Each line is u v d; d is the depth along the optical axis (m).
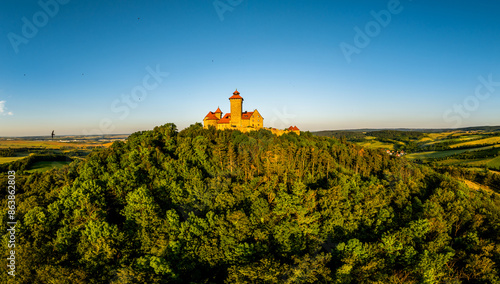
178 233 53.66
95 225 51.66
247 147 114.81
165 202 67.75
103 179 78.56
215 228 56.44
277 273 44.31
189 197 67.25
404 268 53.53
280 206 62.41
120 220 64.75
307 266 48.06
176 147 108.94
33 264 45.84
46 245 50.38
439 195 89.38
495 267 57.19
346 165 118.69
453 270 57.78
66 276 42.12
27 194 87.50
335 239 61.22
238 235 53.94
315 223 60.81
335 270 51.09
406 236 60.12
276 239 55.38
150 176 78.81
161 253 48.12
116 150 111.44
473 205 88.19
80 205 60.09
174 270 47.09
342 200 73.12
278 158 99.44
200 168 89.44
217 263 50.28
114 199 68.31
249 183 78.50
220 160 91.00
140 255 50.00
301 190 67.25
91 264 45.66
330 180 88.12
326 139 163.75
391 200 87.81
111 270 45.25
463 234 70.06
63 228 53.50
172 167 84.56
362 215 69.19
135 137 117.06
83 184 65.88
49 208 60.62
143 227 54.25
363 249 54.34
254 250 51.50
